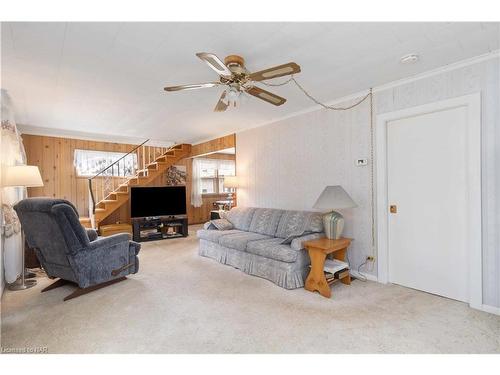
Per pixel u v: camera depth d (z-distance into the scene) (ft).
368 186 10.91
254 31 6.72
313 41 7.18
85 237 9.39
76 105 12.61
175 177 25.66
